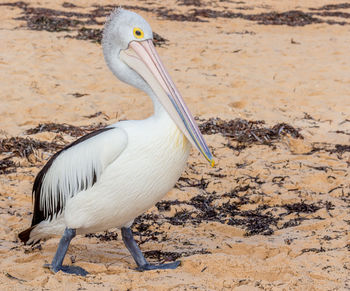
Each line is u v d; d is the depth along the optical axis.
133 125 6.46
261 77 19.61
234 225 9.17
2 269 6.73
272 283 6.47
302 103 16.98
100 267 6.93
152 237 8.49
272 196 10.27
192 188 10.67
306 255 7.54
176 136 6.46
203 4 35.81
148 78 6.88
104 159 6.28
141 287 6.27
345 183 11.01
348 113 16.20
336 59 22.88
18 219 8.86
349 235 8.31
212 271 6.93
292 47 25.06
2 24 26.16
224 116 15.12
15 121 14.05
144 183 6.40
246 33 28.36
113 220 6.66
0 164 11.28
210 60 21.73
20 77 17.53
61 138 12.98
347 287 6.52
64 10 30.77
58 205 6.70
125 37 6.93
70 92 16.62
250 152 12.84
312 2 39.53
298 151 13.27
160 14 32.16
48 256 7.37
